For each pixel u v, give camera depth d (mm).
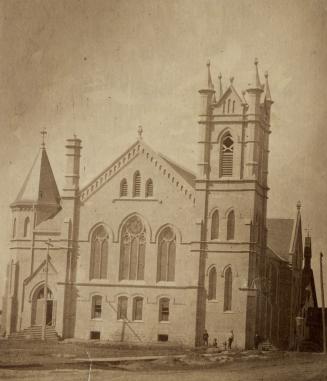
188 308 62000
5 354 57000
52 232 66000
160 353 58000
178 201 63375
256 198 61594
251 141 61656
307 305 59531
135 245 64188
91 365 54094
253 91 60062
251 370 52312
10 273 66125
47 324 65000
